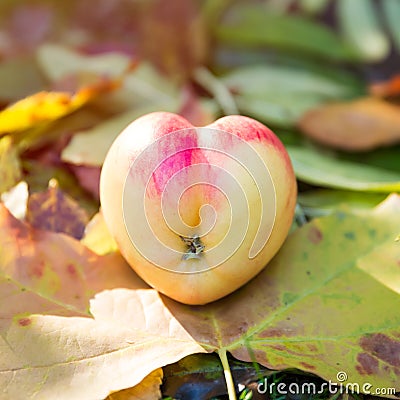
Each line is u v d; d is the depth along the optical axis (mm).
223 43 575
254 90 501
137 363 320
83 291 342
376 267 352
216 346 329
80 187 416
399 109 482
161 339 329
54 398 307
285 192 337
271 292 349
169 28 567
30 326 325
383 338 331
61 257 347
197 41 562
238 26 577
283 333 335
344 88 525
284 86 508
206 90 509
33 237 347
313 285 349
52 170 422
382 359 327
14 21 596
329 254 357
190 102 465
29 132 437
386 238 357
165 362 320
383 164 459
